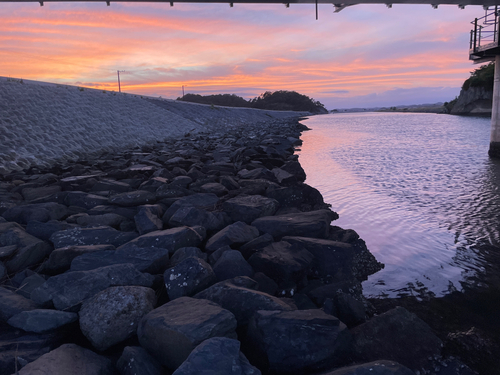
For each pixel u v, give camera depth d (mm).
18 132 19859
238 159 15820
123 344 3666
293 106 154125
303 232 6426
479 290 4883
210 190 9594
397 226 7406
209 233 6832
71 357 3141
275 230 6562
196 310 3512
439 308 4500
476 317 4285
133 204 8227
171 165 14648
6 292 4316
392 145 22484
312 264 5434
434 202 8984
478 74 61562
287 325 3391
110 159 18453
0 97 23172
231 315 3387
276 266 5074
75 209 8125
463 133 28516
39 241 5801
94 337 3527
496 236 6668
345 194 10148
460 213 8055
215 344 2832
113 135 26219
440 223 7469
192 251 5367
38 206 7504
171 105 46438
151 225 6590
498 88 16156
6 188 10727
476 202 8828
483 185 10562
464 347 3725
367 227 7430
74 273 4398
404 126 41094
